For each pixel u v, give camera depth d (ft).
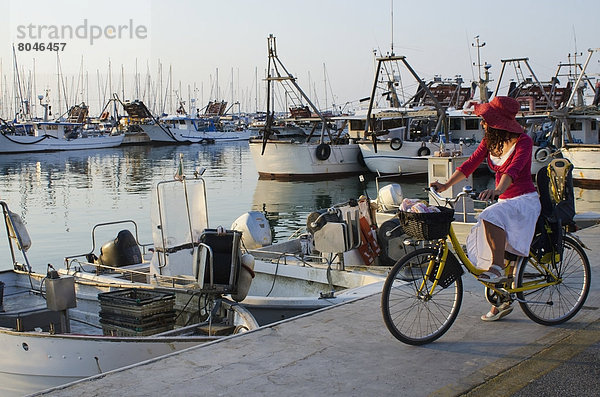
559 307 18.38
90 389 14.06
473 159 17.40
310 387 14.06
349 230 30.66
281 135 208.33
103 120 327.67
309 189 113.60
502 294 17.16
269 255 36.42
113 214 86.99
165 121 305.94
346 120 148.36
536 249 17.46
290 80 127.44
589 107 111.14
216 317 24.82
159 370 15.10
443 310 17.10
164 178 136.46
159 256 29.25
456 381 14.30
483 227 16.52
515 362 15.40
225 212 87.97
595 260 25.82
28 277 33.47
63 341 22.90
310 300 27.07
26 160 194.80
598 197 90.89
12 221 33.73
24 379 23.73
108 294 25.52
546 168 17.61
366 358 15.74
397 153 122.21
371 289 27.09
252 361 15.62
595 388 13.93
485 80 132.05
